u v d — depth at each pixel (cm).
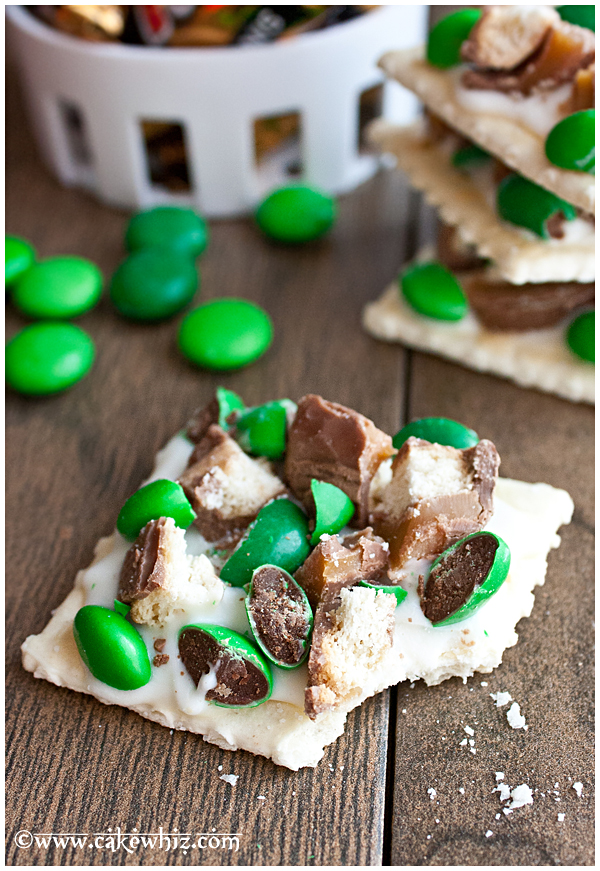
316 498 17
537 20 18
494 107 19
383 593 16
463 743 17
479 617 17
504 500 18
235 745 17
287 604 16
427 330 21
